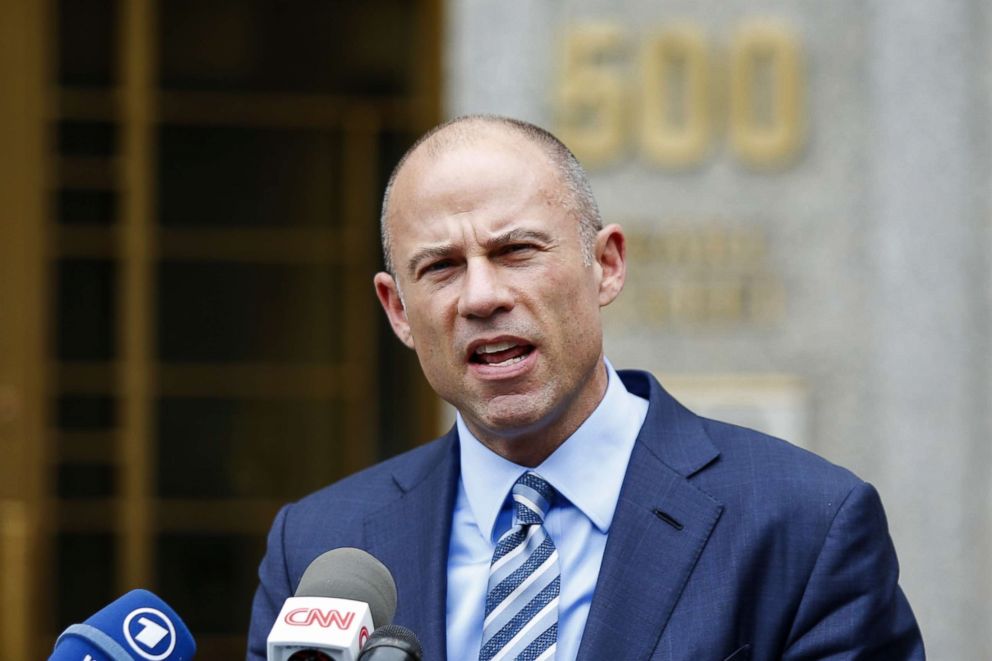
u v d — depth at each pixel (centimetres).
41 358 879
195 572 882
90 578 877
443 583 366
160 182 884
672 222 818
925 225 817
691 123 817
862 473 820
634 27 820
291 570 392
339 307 887
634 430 378
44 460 877
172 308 884
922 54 819
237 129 886
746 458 371
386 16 888
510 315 343
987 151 816
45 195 880
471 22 822
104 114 883
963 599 813
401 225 356
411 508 387
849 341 821
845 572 350
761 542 353
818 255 821
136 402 880
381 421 888
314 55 889
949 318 816
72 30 883
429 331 353
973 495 814
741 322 819
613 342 816
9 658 866
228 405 886
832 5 823
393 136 888
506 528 370
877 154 820
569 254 350
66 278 882
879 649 354
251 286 887
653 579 352
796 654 346
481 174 347
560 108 817
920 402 815
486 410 350
